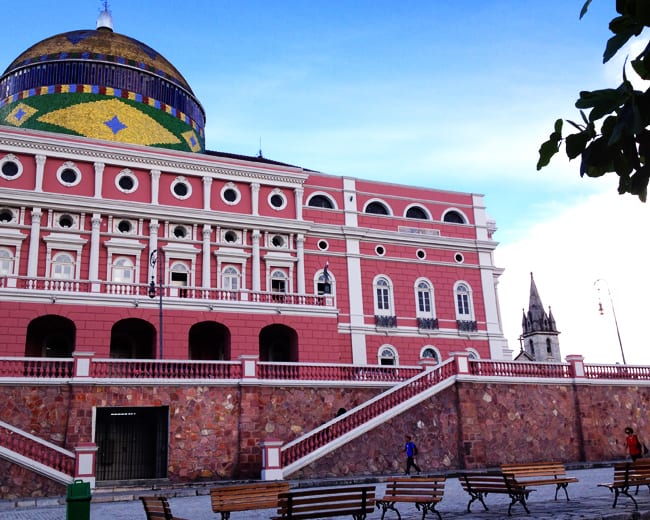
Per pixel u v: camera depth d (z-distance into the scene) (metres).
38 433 23.56
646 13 3.21
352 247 41.03
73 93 39.66
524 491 13.39
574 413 30.33
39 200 33.94
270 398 26.69
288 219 39.09
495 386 28.88
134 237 35.78
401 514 14.22
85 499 9.34
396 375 29.45
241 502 12.82
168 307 32.09
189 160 37.75
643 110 3.41
